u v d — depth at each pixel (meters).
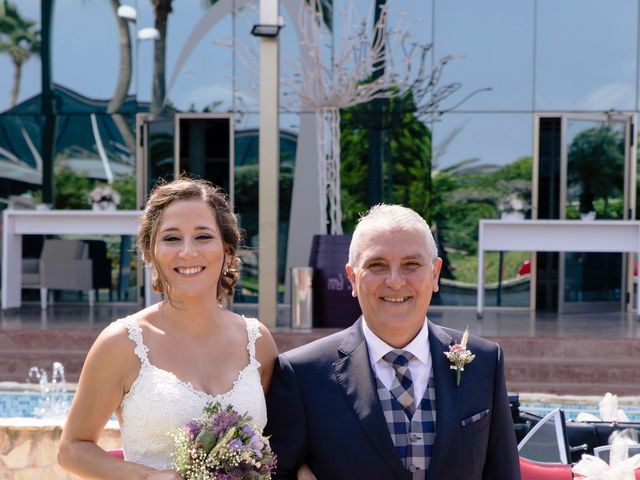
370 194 11.25
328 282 8.23
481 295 9.57
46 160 11.60
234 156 11.45
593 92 11.19
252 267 11.44
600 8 11.14
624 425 3.97
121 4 11.52
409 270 2.31
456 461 2.26
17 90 11.62
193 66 11.48
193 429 2.22
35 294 11.65
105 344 2.37
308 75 9.39
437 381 2.33
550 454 3.73
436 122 11.21
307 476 2.31
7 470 4.11
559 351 7.63
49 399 6.70
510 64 11.20
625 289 11.29
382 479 2.24
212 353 2.46
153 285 2.51
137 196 11.55
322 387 2.36
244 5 11.36
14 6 11.54
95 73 11.57
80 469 2.32
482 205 11.24
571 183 11.19
